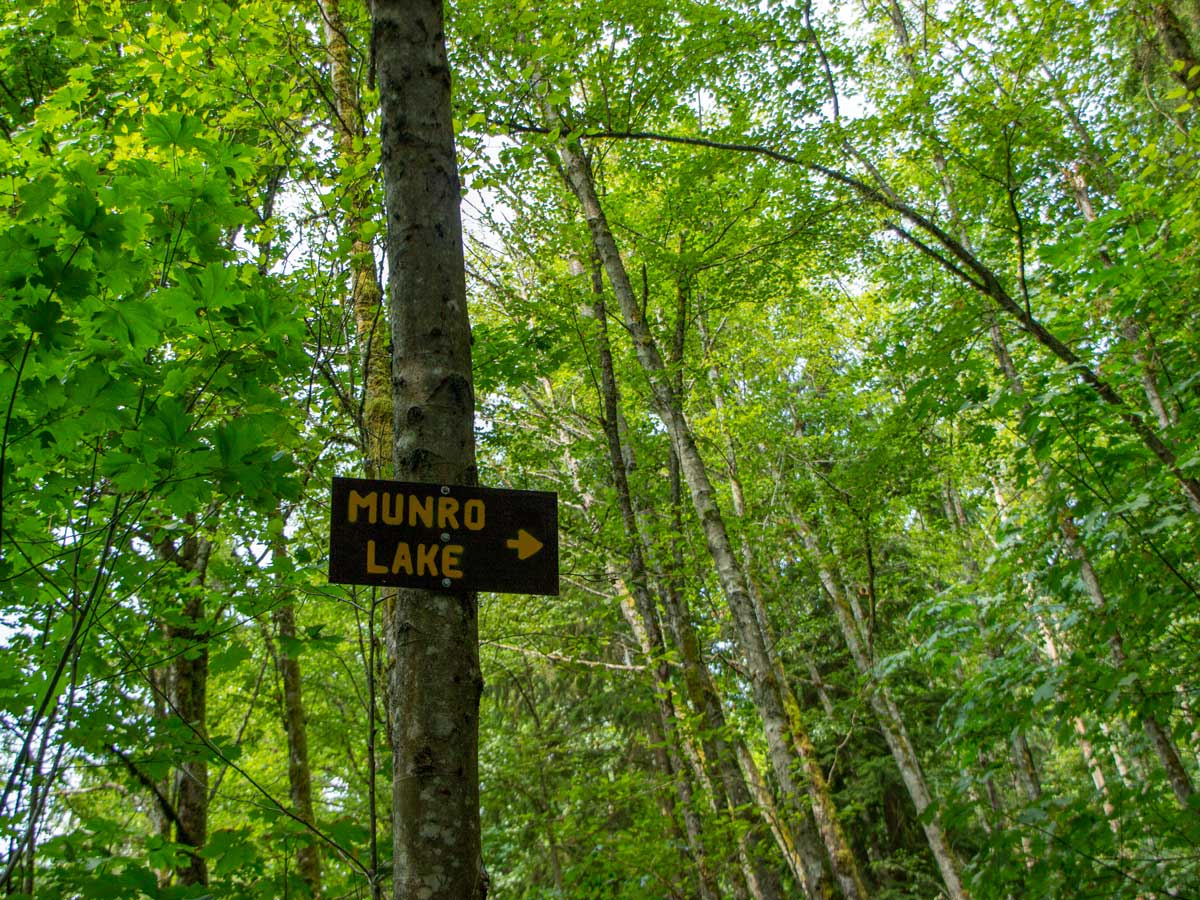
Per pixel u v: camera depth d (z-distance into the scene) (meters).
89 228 2.24
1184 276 4.52
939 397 5.18
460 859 1.56
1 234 2.15
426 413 1.87
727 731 6.04
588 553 7.55
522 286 7.32
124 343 2.43
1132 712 4.18
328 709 9.45
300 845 2.89
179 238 2.61
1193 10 7.38
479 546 1.79
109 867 2.58
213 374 2.71
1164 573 4.30
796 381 12.73
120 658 3.48
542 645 8.48
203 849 2.73
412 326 1.95
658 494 8.96
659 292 8.68
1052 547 4.90
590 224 7.22
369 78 3.26
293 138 3.91
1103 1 6.30
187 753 3.16
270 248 3.87
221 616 4.52
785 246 7.70
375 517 1.75
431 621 1.72
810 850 5.72
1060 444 4.62
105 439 2.87
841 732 11.63
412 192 2.05
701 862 5.97
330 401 4.05
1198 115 6.71
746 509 10.16
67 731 3.00
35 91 5.23
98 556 3.25
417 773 1.61
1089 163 6.74
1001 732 4.44
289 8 4.03
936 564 11.75
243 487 2.62
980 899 3.79
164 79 3.77
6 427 2.24
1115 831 3.99
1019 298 6.91
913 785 9.48
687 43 6.80
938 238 6.38
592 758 10.19
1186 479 4.05
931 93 6.18
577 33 6.63
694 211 7.71
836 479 8.70
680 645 6.65
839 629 13.12
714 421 10.25
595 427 9.09
